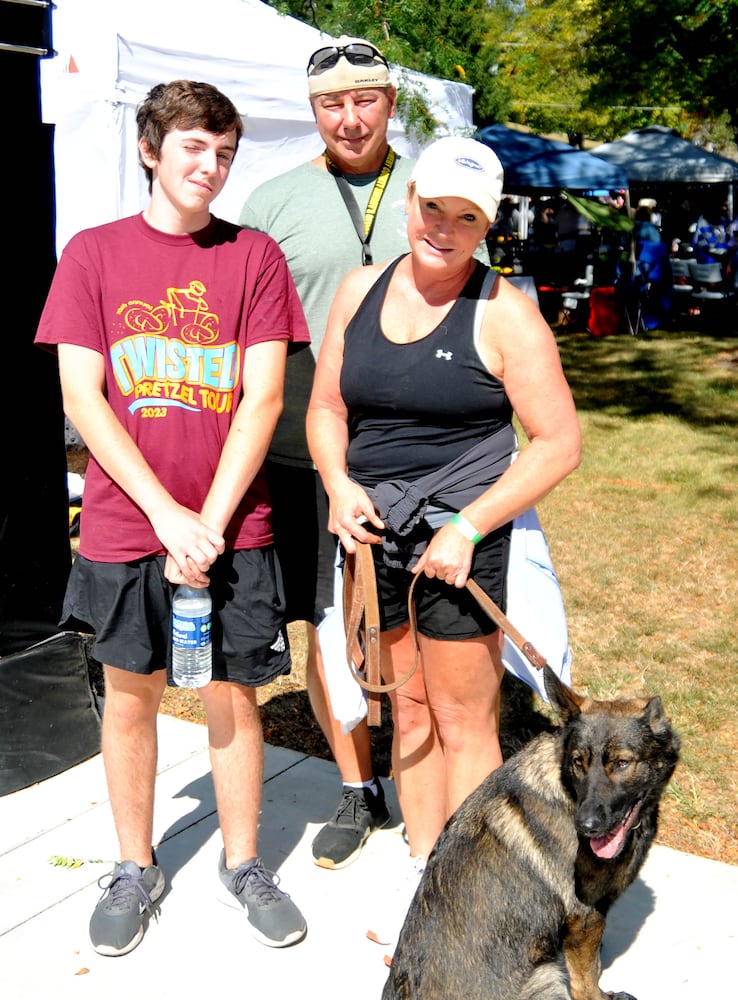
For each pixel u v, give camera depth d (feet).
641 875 10.82
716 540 24.02
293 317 9.70
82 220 24.14
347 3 17.84
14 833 11.61
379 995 9.14
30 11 11.73
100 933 9.57
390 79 10.17
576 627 18.61
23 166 12.04
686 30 51.49
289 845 11.44
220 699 9.74
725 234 64.69
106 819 11.92
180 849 11.25
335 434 9.53
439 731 9.66
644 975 9.34
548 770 8.25
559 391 8.65
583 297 59.47
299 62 26.18
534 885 8.06
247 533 9.50
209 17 26.09
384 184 10.57
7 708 12.33
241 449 9.20
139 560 9.27
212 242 9.29
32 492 12.46
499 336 8.60
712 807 12.43
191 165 8.80
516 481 8.59
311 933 9.97
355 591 9.18
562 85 82.48
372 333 8.90
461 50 19.58
